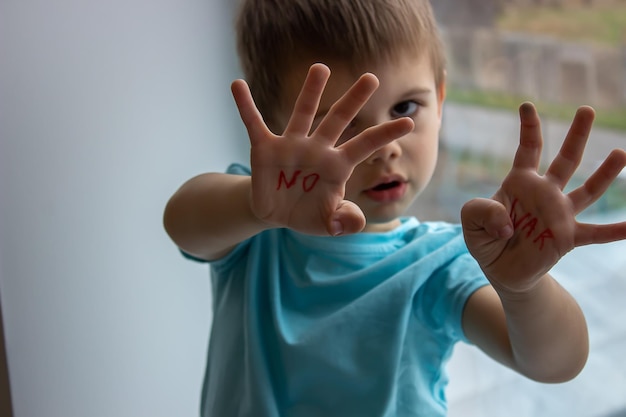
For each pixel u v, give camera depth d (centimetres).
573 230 55
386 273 72
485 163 95
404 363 70
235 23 81
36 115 87
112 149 91
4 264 85
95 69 90
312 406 70
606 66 87
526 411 91
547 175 56
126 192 92
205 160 98
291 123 56
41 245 87
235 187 67
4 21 84
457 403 92
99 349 91
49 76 87
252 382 71
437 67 73
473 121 96
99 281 91
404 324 70
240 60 79
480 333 67
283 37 71
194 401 98
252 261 77
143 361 94
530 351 61
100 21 90
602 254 96
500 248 56
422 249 73
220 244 69
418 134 70
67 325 89
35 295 87
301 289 74
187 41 95
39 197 87
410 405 70
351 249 74
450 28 94
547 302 59
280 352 72
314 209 56
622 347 90
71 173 89
